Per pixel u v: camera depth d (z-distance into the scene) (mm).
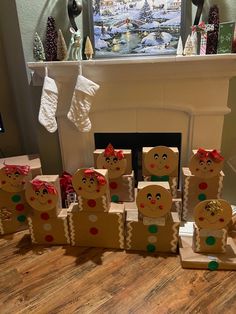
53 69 1564
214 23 1505
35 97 1726
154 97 1647
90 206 1367
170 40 1615
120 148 1852
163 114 1703
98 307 1103
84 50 1667
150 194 1276
